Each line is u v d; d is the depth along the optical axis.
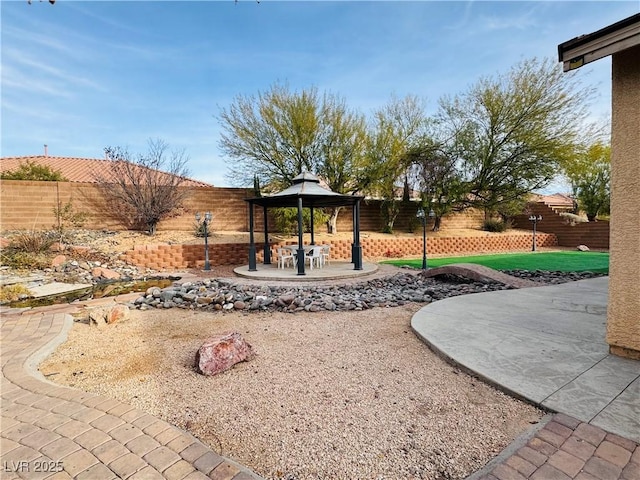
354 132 18.55
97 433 2.62
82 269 11.77
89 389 3.48
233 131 17.64
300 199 10.40
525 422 2.71
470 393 3.21
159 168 16.53
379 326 5.46
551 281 10.06
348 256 16.91
